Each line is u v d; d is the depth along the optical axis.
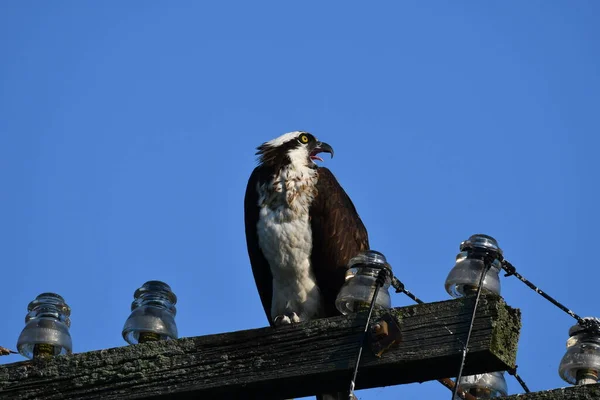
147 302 10.81
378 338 8.97
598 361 11.30
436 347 8.80
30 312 10.83
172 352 9.70
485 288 9.87
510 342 8.79
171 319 10.77
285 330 9.44
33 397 9.89
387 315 9.05
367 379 9.23
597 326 11.45
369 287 9.85
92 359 9.91
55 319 10.73
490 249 10.12
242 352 9.48
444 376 9.02
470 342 8.69
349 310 10.04
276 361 9.34
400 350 8.90
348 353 9.12
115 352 9.88
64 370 9.94
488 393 12.31
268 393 9.55
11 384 9.98
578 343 11.49
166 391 9.55
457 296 10.13
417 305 9.02
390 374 9.12
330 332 9.27
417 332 8.91
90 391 9.78
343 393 11.09
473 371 8.95
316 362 9.20
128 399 9.65
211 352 9.59
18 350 10.67
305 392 9.52
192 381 9.52
